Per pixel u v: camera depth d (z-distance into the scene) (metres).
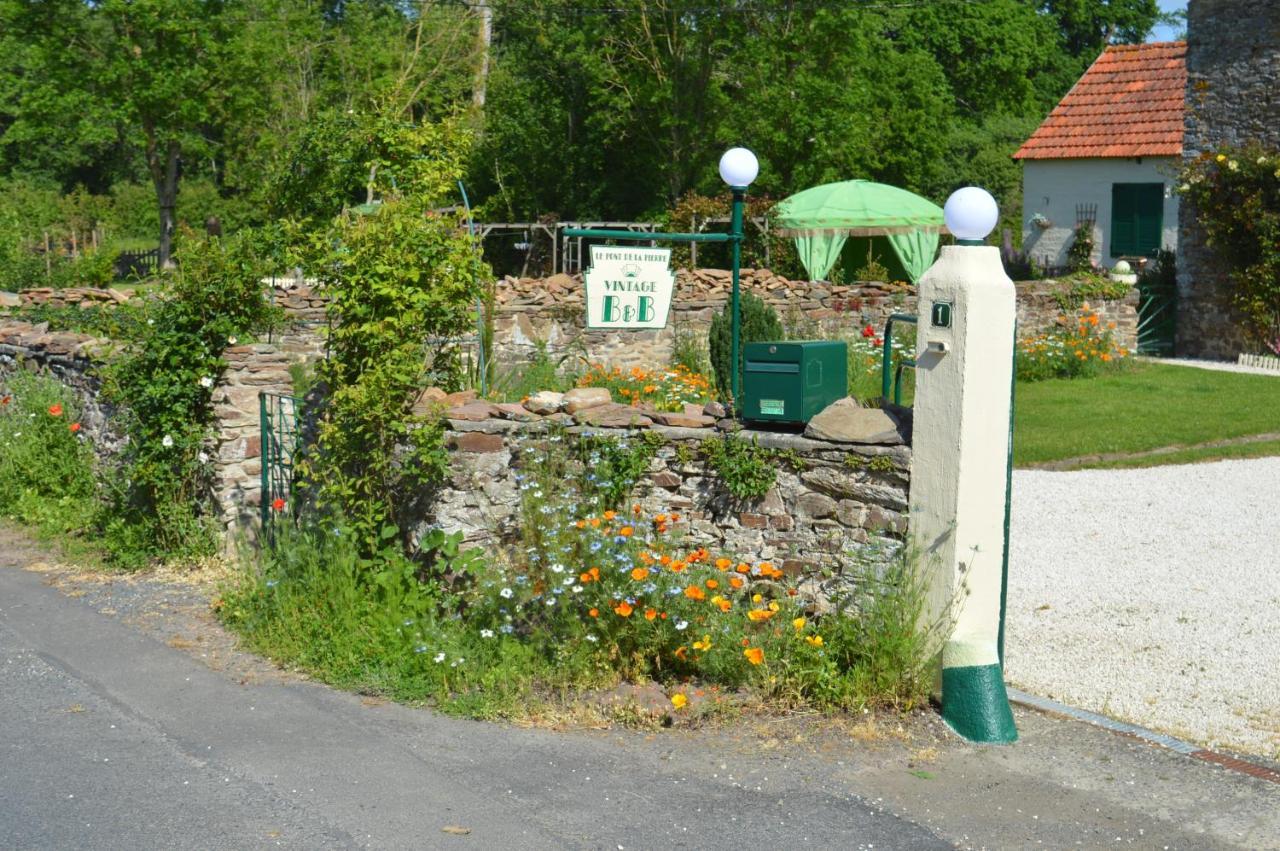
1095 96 28.23
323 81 33.22
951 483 6.01
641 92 29.36
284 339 14.28
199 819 5.00
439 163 9.99
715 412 6.99
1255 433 13.88
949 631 6.06
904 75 34.91
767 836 4.89
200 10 28.64
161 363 9.09
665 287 8.37
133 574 8.84
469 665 6.48
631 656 6.50
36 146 47.31
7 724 6.03
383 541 7.49
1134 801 5.24
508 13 33.44
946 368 5.99
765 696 6.25
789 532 6.67
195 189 40.09
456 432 7.09
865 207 22.36
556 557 6.56
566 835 4.88
